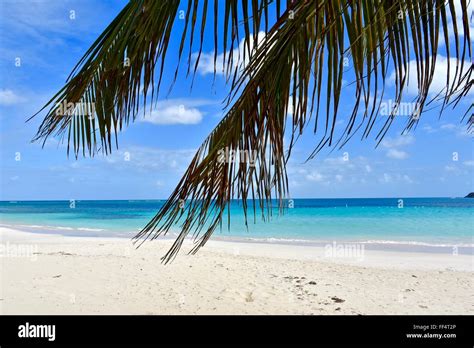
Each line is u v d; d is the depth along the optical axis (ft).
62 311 18.53
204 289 23.47
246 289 23.66
